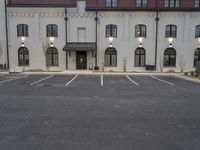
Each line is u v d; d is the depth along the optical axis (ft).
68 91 40.34
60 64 91.97
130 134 18.03
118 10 89.20
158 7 89.30
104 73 79.87
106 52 91.97
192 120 22.08
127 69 91.61
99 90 41.78
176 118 22.75
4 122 21.13
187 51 90.99
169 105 28.81
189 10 88.69
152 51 91.25
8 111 25.30
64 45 91.25
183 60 91.30
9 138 17.08
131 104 29.30
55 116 23.24
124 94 37.29
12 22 90.48
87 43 90.94
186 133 18.35
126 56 91.35
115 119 22.22
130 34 90.68
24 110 25.75
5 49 91.40
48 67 91.45
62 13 90.02
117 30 90.58
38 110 25.76
